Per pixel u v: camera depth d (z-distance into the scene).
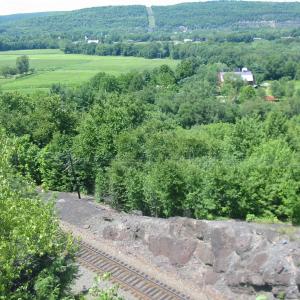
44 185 23.28
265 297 21.62
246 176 33.34
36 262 18.39
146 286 22.81
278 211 32.81
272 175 33.34
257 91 128.75
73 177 39.44
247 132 46.22
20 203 18.25
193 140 43.56
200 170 33.91
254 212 32.94
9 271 15.85
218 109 96.62
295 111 103.25
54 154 40.09
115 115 46.19
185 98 102.62
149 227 27.84
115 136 41.84
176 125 73.56
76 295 18.94
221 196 32.50
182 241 26.03
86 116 49.25
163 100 102.19
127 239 27.88
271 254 22.72
